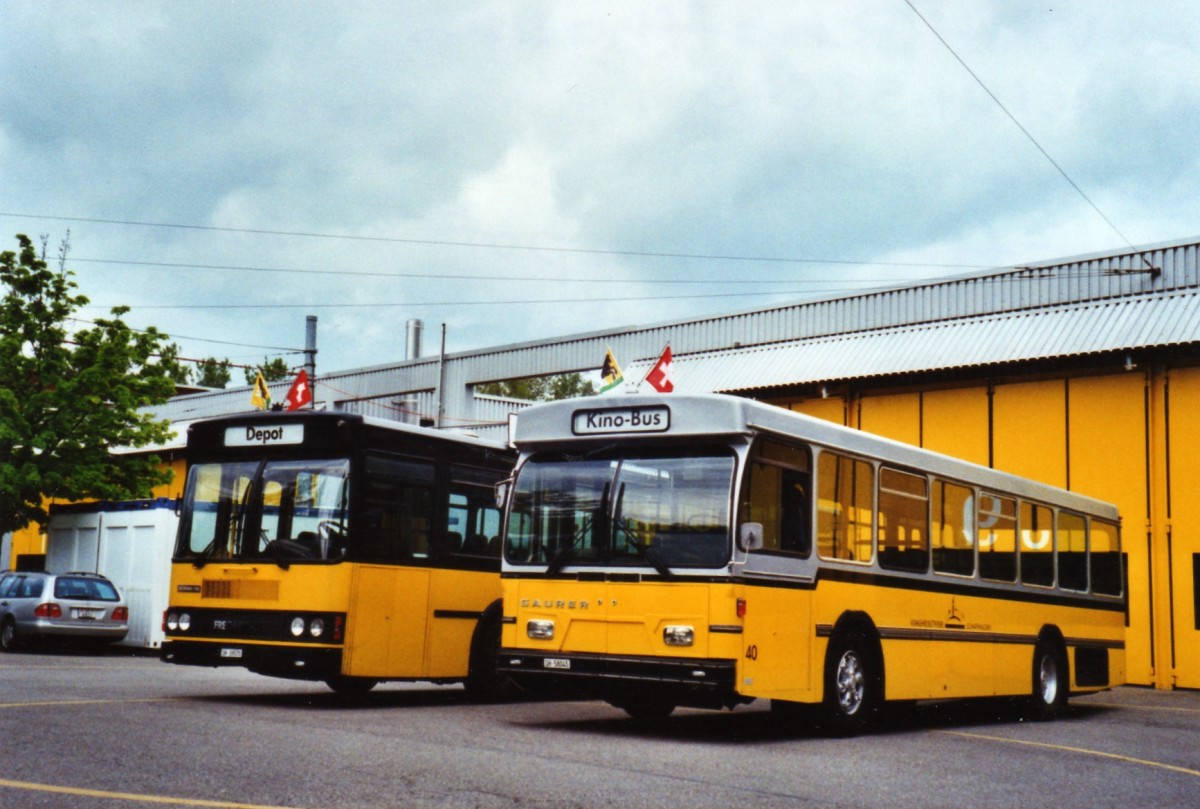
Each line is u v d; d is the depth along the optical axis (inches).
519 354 1535.4
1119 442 926.4
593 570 467.8
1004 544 627.2
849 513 506.9
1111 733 570.6
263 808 292.7
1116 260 1029.2
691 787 344.8
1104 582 740.0
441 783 335.3
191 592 566.9
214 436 581.6
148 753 373.4
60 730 420.5
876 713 565.6
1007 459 983.6
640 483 468.1
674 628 446.6
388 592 557.6
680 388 1193.4
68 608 1029.2
